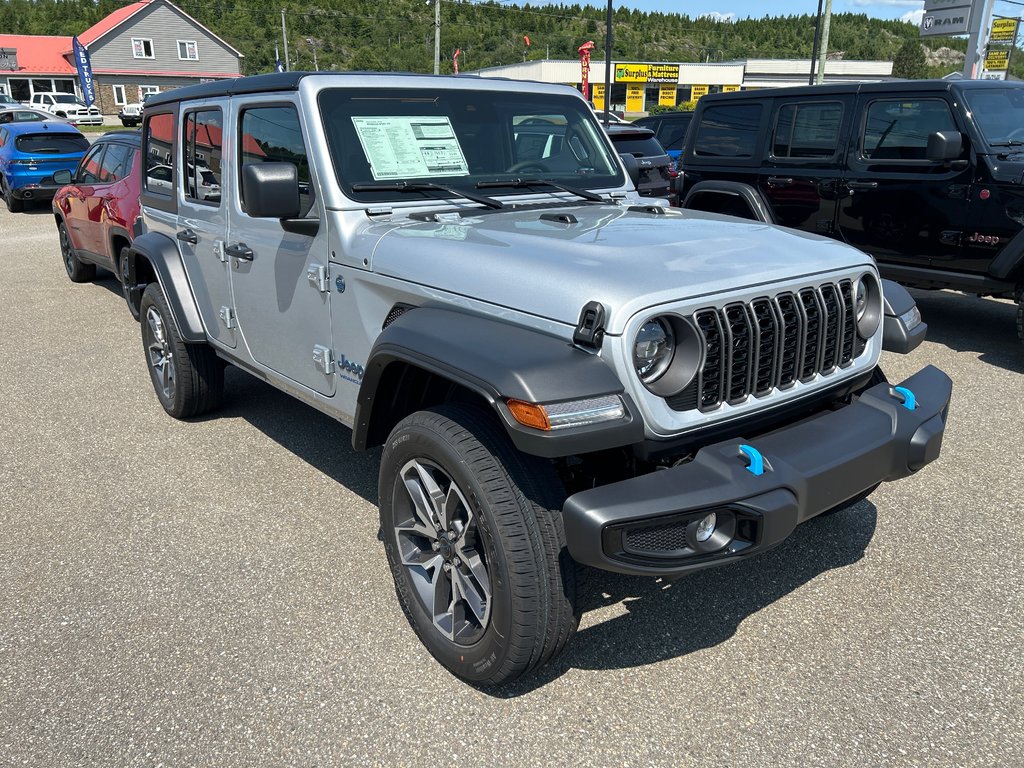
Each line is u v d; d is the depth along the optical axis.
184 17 62.16
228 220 4.04
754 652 2.91
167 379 5.18
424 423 2.62
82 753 2.46
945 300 8.65
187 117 4.36
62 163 15.63
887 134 6.85
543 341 2.40
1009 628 3.02
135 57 61.50
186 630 3.06
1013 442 4.75
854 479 2.60
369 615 3.14
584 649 2.93
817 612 3.13
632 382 2.31
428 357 2.50
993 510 3.93
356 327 3.22
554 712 2.62
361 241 3.13
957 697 2.66
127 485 4.29
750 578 3.37
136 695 2.71
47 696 2.71
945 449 4.66
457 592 2.71
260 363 4.07
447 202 3.43
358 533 3.77
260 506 4.04
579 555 2.26
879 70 65.69
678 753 2.44
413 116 3.53
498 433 2.49
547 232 2.94
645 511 2.21
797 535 3.71
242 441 4.87
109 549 3.65
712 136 8.40
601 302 2.31
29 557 3.59
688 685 2.74
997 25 31.25
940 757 2.40
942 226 6.53
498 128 3.76
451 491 2.61
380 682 2.76
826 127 7.29
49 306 8.48
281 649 2.94
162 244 4.77
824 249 2.96
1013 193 6.04
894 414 2.81
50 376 6.18
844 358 2.98
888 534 3.71
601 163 4.12
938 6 20.97
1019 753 2.42
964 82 6.44
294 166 3.07
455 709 2.63
